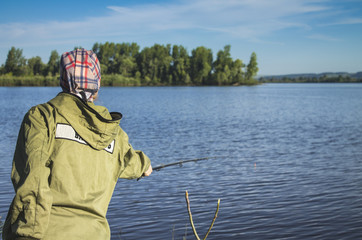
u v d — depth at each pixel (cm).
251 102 5903
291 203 924
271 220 816
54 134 181
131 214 849
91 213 186
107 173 196
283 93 9562
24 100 5850
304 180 1148
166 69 14725
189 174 1215
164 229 767
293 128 2608
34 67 14150
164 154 1647
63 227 175
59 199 178
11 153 1580
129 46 15212
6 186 1038
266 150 1708
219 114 3859
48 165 180
